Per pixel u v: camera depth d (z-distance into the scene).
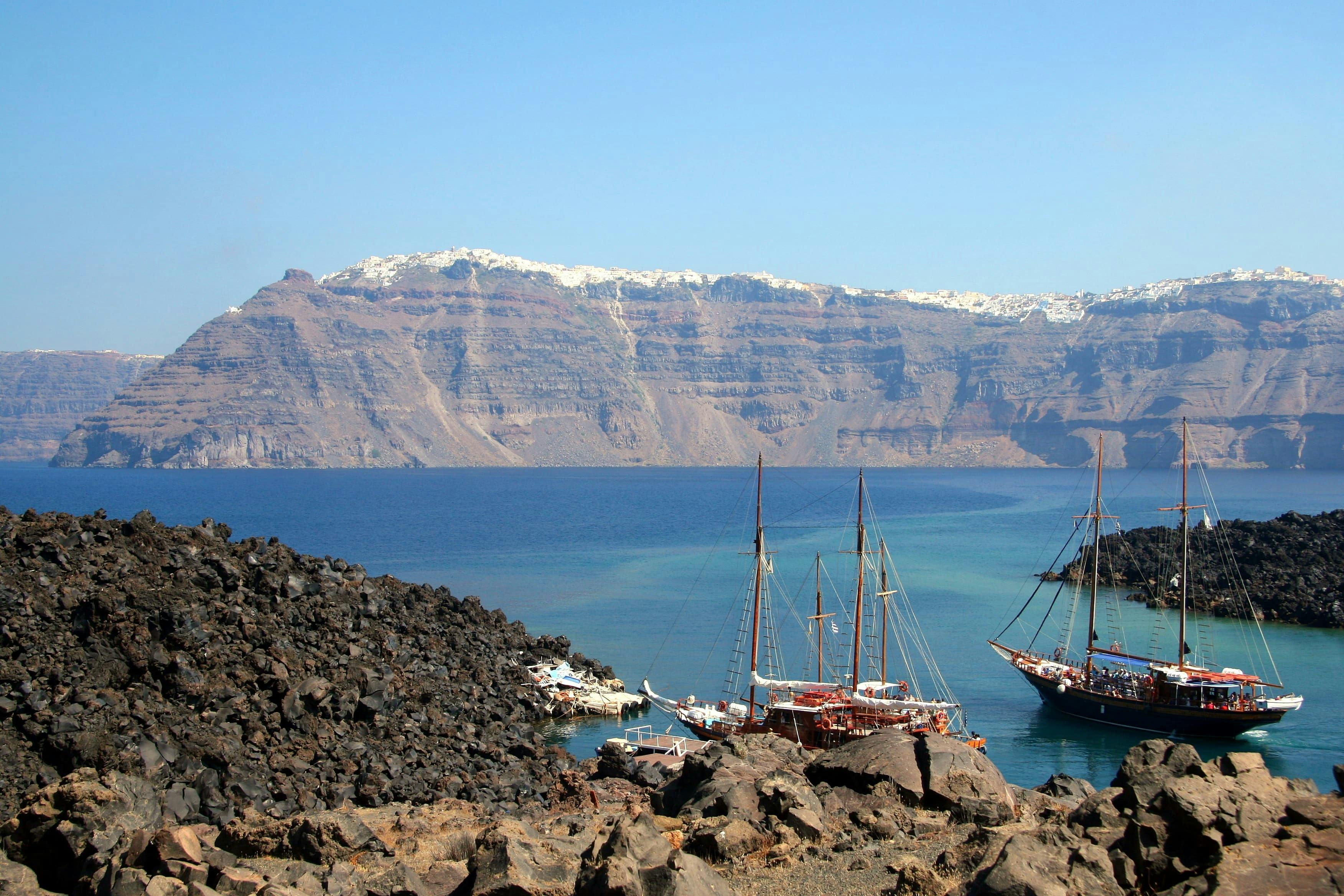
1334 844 25.17
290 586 70.31
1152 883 26.62
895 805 38.91
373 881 31.28
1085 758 72.56
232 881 30.86
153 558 66.00
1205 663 104.06
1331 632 121.62
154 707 52.31
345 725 58.75
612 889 27.47
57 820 35.75
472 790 54.03
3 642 53.25
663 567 174.50
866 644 112.56
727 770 44.50
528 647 93.62
